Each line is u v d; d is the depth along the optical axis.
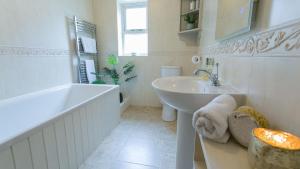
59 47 2.11
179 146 1.13
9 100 1.49
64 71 2.22
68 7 2.23
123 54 2.93
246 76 0.79
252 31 0.74
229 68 1.05
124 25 2.90
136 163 1.42
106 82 2.93
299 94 0.45
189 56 2.64
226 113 0.57
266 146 0.38
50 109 1.90
